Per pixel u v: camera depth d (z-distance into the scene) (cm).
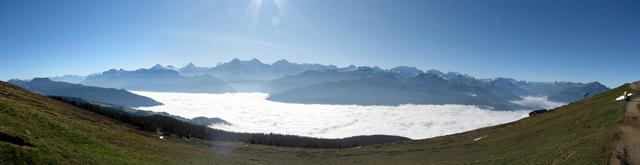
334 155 9988
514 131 8038
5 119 3259
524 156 4434
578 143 3988
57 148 2908
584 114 6362
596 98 8638
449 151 7512
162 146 6122
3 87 7350
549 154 4038
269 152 10619
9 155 2264
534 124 7962
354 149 12125
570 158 3488
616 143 3512
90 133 4484
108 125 7856
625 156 3091
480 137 9088
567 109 8625
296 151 11519
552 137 5381
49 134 3406
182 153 5878
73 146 3316
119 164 3247
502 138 7338
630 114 5019
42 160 2469
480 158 5509
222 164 5516
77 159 2866
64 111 7288
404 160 7375
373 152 9875
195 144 9925
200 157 5928
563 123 6269
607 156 3153
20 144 2594
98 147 3709
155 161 4116
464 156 6288
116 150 3897
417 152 8462
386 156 8625
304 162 8144
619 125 4409
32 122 3647
